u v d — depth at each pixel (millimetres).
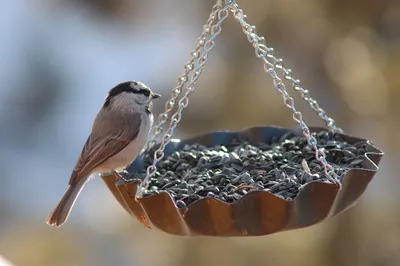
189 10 12719
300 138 9023
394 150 12180
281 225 6734
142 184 7195
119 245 12375
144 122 9039
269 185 7492
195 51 7977
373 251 11617
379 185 12398
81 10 14250
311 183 6680
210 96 11836
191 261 11875
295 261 11609
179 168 8617
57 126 15273
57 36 14750
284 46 11812
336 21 11859
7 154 15133
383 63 11836
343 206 7137
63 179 15227
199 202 6633
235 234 6812
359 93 11930
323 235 11742
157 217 6867
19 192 14906
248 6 11828
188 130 11828
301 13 11773
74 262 12477
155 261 12008
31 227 13664
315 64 11898
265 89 11742
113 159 8797
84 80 15078
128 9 13703
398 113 11891
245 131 9641
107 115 8969
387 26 11922
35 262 12625
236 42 11773
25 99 14852
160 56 13945
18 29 14773
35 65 14773
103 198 13258
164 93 12219
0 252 12859
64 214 8562
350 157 8117
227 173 8031
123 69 14656
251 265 11656
